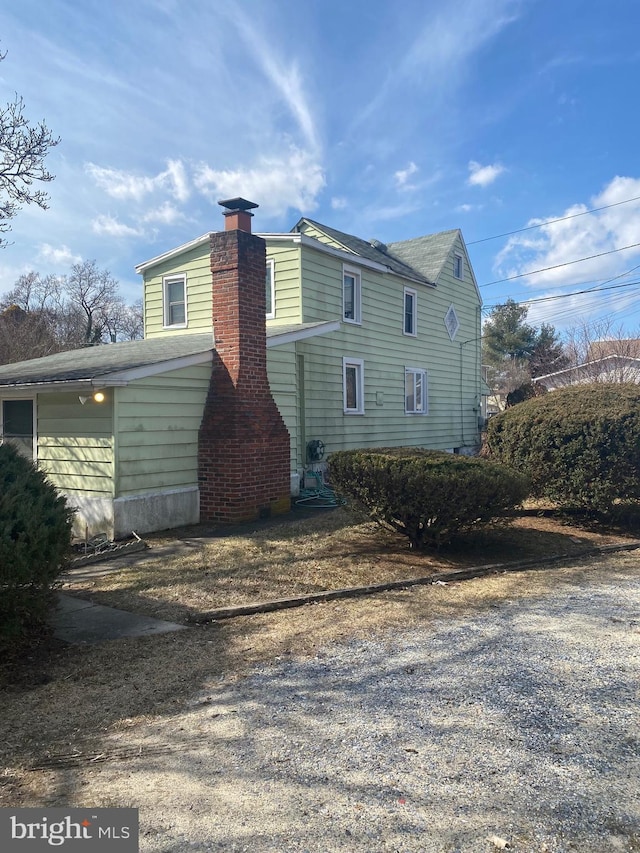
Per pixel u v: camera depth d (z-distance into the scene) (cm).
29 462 468
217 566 639
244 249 935
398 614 494
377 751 283
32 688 364
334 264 1412
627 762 273
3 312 3102
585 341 3000
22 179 931
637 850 216
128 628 468
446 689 351
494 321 4456
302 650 416
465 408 2073
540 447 837
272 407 984
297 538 762
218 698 344
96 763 278
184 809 242
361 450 741
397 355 1672
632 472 803
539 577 615
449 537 696
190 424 922
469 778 261
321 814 237
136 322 4722
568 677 366
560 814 236
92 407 834
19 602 399
